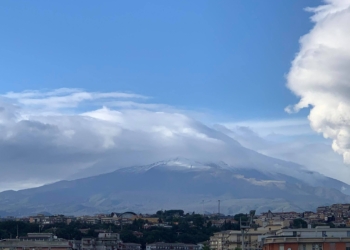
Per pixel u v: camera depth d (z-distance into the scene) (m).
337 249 181.62
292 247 183.38
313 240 183.12
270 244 188.50
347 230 188.12
